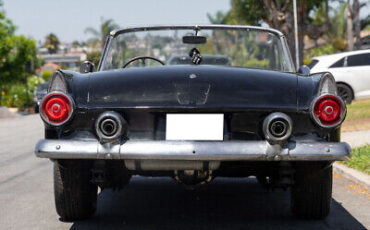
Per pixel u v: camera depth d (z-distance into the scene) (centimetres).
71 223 410
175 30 479
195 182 372
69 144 334
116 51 473
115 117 330
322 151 330
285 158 329
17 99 3089
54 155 333
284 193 527
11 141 1162
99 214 438
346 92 1572
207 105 339
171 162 337
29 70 3027
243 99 342
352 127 1130
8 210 465
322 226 402
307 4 3133
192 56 456
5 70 3438
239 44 478
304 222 413
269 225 404
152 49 482
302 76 364
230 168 362
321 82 345
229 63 479
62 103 336
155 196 513
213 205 473
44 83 2884
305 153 329
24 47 3453
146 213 442
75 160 374
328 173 386
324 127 333
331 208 470
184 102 341
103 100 345
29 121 1992
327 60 1595
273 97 344
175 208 462
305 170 372
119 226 400
